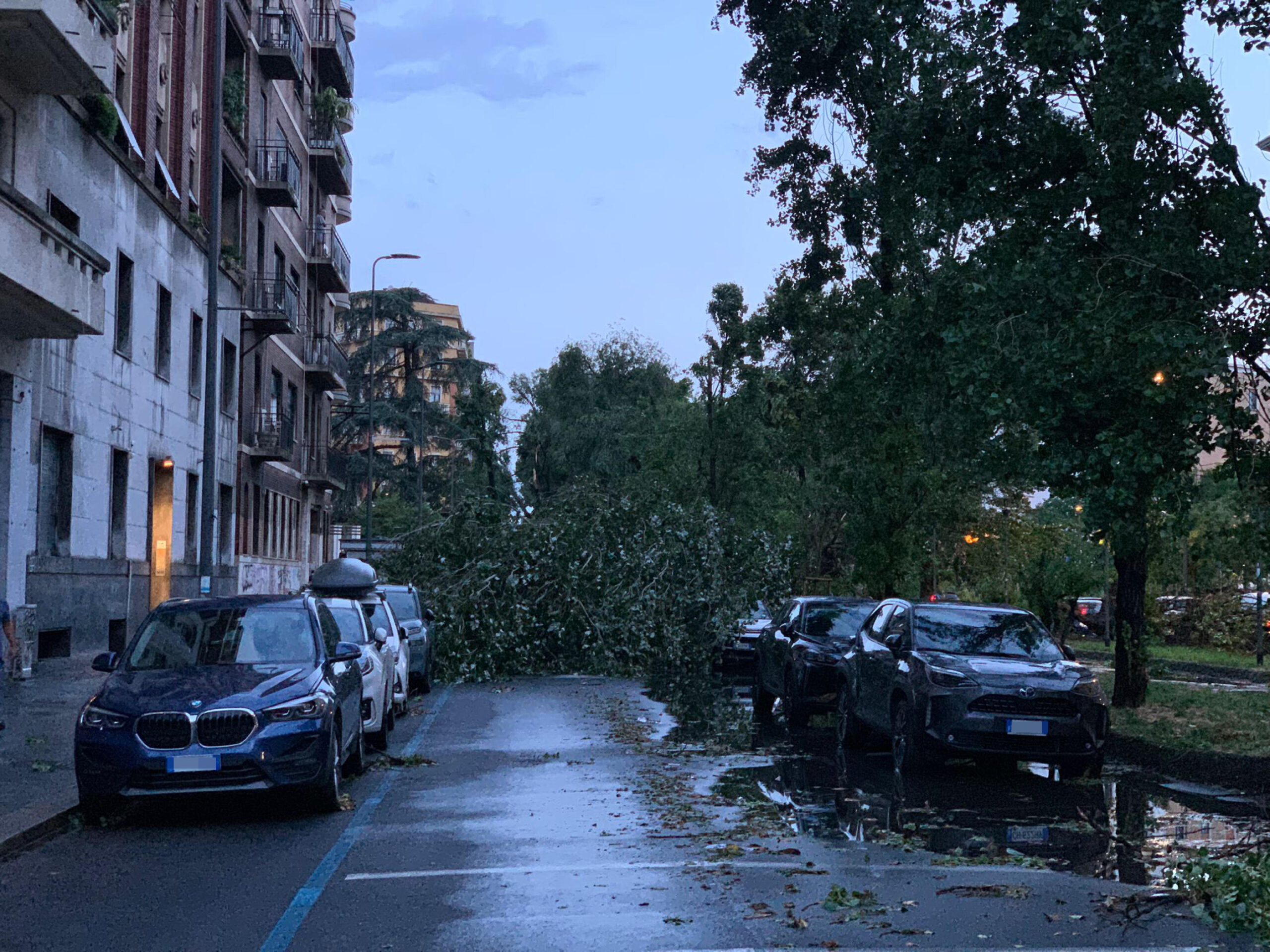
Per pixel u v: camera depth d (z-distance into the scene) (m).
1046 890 7.38
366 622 15.13
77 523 23.00
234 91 35.59
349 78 53.31
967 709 12.28
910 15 15.27
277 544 43.88
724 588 28.06
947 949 6.10
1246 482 12.34
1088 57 12.60
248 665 10.93
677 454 44.97
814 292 28.22
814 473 39.66
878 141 15.43
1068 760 12.28
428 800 10.95
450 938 6.40
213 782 9.88
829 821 9.87
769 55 26.41
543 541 26.38
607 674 26.48
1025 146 13.64
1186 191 12.31
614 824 9.63
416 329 75.69
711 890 7.37
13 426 19.88
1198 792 11.73
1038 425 12.47
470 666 24.97
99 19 19.94
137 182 26.30
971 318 13.23
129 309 26.09
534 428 65.31
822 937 6.34
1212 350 11.39
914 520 25.61
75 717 15.89
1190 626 36.94
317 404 51.59
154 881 7.90
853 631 18.00
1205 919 6.65
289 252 44.41
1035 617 14.28
